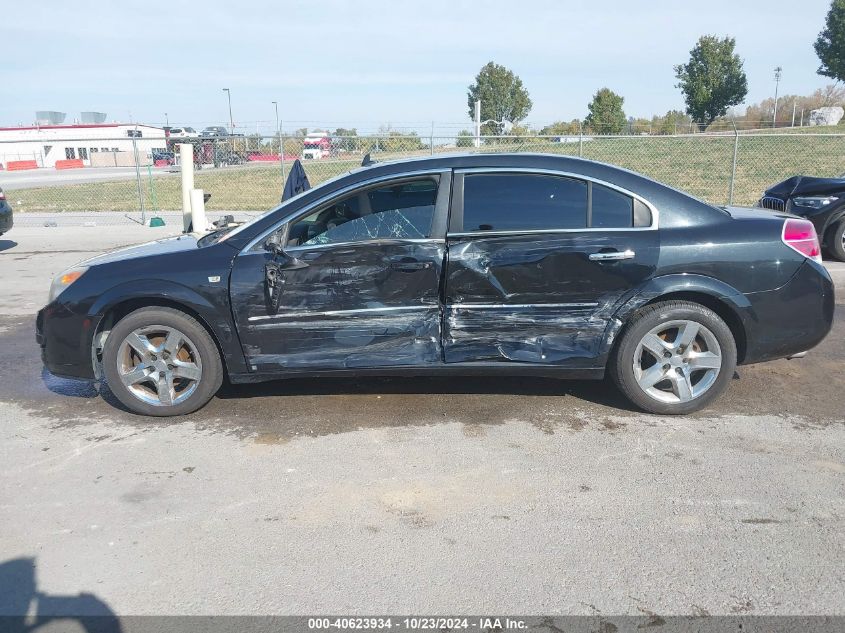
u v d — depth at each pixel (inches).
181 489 146.4
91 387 211.2
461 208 172.9
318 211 175.9
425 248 171.5
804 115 1911.9
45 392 208.1
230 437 171.6
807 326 174.6
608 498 139.1
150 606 109.7
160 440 170.7
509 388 200.8
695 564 117.2
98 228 618.5
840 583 111.7
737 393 195.0
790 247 171.2
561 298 171.9
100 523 133.8
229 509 138.0
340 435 171.2
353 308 174.6
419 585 113.2
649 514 132.9
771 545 122.1
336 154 815.1
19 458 162.7
